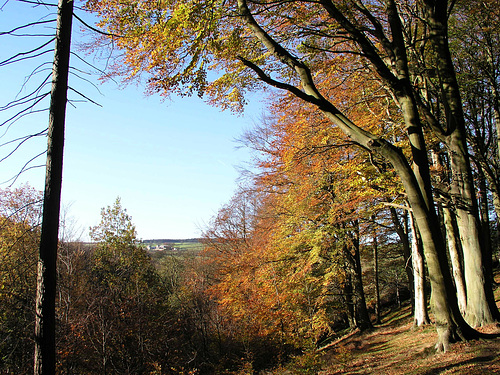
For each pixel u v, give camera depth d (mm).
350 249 19125
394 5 8922
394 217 18922
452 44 14477
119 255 20688
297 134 13016
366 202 14969
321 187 17031
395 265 29531
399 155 7746
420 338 12125
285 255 18844
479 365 6266
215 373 18234
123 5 6676
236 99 9812
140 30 6812
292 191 17641
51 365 4566
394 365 8961
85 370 15398
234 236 24250
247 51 9086
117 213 20891
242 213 24984
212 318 22969
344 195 15523
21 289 13852
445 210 12539
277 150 17375
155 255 44250
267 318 18016
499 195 16531
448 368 6680
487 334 7863
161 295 22297
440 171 12234
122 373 15695
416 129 8320
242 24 8484
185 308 22484
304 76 7961
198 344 21766
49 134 5008
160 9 6965
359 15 10039
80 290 16500
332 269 17891
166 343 18344
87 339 15328
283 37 8922
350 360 12336
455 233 12367
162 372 16906
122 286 18688
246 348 18016
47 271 4695
